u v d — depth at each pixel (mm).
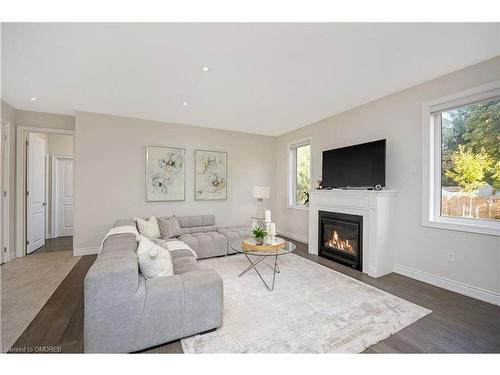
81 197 3908
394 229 3189
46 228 5410
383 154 3166
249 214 5508
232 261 3686
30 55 2236
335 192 3676
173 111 3961
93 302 1485
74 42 2037
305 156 5184
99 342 1505
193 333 1765
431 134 2828
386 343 1729
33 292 2564
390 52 2219
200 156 4906
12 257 3744
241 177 5398
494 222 2402
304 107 3762
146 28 1865
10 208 3684
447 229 2660
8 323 1968
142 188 4363
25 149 3945
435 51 2203
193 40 2025
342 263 3557
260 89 3064
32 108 3791
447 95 2648
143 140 4379
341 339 1767
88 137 3955
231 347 1670
